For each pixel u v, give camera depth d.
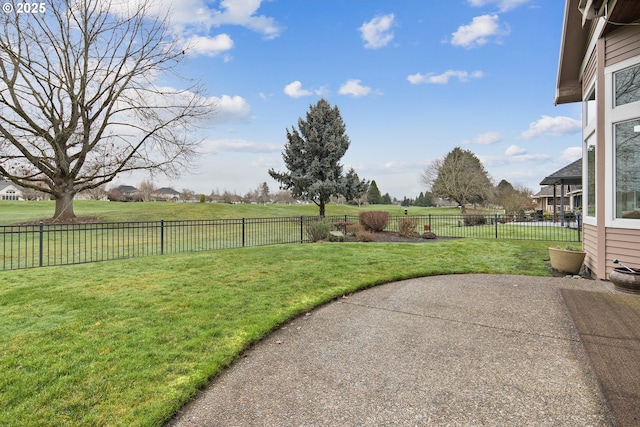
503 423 2.16
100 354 3.04
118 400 2.38
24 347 3.15
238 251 8.89
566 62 7.57
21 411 2.23
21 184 14.59
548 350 3.20
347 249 9.28
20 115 13.61
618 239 5.58
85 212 21.83
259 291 5.14
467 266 7.24
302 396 2.49
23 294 4.89
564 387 2.56
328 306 4.65
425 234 12.60
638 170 5.31
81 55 14.44
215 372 2.79
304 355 3.17
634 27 5.32
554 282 5.86
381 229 14.27
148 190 45.25
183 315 4.05
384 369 2.88
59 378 2.63
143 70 15.04
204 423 2.19
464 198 36.19
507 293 5.18
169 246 11.52
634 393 2.36
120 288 5.25
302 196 19.23
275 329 3.81
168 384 2.58
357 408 2.34
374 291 5.43
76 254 9.65
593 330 3.49
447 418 2.21
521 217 21.92
